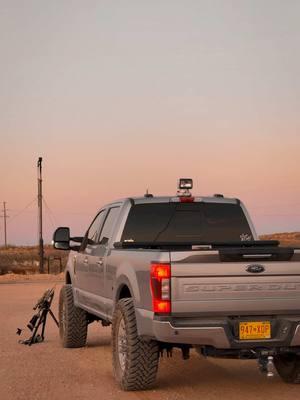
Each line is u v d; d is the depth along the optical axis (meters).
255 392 9.43
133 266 9.53
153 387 9.69
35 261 79.19
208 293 8.66
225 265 8.70
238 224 11.66
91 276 12.18
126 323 9.41
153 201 11.41
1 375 10.83
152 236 11.30
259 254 8.74
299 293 8.86
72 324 13.59
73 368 11.41
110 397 9.15
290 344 8.78
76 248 13.56
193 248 8.99
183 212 11.45
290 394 9.29
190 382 10.18
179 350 13.41
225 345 8.67
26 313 21.34
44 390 9.64
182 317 8.67
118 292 10.24
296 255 8.82
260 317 8.82
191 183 11.66
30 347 13.97
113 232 11.32
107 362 12.01
